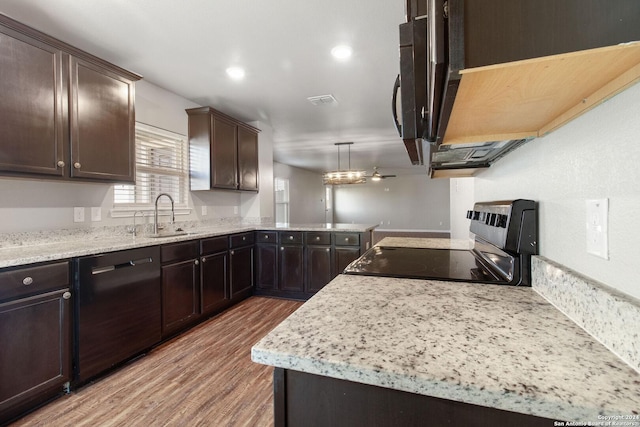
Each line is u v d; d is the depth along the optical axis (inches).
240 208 171.3
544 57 16.9
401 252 59.4
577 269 27.5
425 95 29.4
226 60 99.3
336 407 20.3
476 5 17.4
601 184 24.4
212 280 119.6
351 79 115.0
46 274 66.0
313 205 436.1
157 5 72.0
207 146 132.2
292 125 181.0
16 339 61.3
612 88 21.4
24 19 76.2
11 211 78.7
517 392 15.7
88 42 87.5
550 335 22.1
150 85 117.4
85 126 82.0
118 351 80.7
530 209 35.9
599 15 16.5
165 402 67.9
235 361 85.8
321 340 21.4
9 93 66.9
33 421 61.5
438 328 23.2
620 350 19.1
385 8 73.9
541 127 33.5
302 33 84.2
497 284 35.6
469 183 111.4
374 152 270.4
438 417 18.1
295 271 144.6
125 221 107.9
